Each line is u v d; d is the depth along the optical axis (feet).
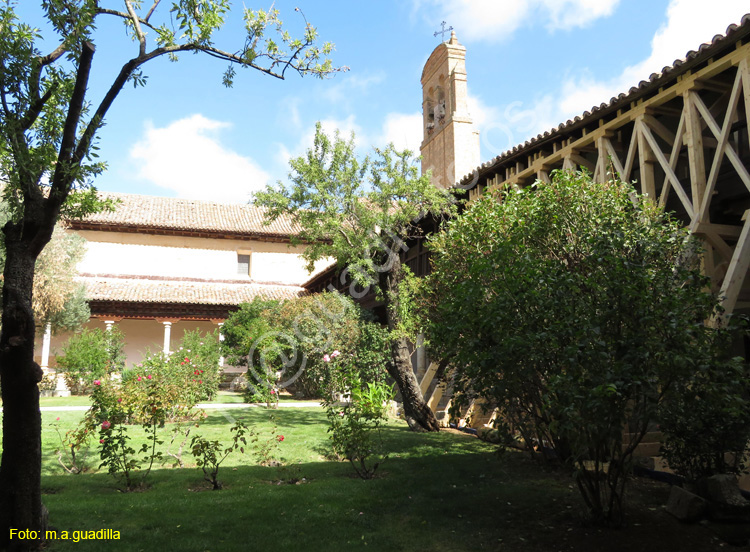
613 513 18.20
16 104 16.52
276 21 19.40
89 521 18.10
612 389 13.75
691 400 15.88
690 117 27.55
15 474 15.16
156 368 49.29
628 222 20.65
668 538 16.99
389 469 27.99
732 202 31.07
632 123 33.71
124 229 97.19
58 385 74.38
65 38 16.85
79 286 80.38
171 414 42.96
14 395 15.08
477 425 41.45
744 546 16.31
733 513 18.07
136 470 27.27
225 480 25.39
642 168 30.12
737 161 25.17
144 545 16.02
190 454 31.81
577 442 15.89
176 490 23.25
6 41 15.96
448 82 69.31
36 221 15.46
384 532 17.83
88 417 25.82
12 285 15.03
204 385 61.00
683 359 14.55
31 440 15.38
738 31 24.29
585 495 18.28
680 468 20.81
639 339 15.29
